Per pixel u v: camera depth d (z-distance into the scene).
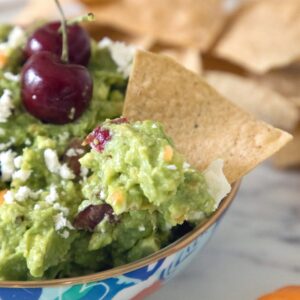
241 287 0.29
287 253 0.30
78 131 0.26
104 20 0.40
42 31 0.28
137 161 0.23
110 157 0.24
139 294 0.25
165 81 0.27
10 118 0.26
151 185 0.23
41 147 0.25
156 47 0.41
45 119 0.26
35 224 0.24
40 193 0.25
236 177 0.25
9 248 0.24
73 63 0.28
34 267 0.23
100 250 0.25
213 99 0.27
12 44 0.29
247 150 0.26
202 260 0.30
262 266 0.30
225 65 0.40
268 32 0.39
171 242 0.25
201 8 0.41
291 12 0.40
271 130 0.27
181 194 0.24
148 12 0.41
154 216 0.24
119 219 0.24
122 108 0.27
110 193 0.23
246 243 0.31
